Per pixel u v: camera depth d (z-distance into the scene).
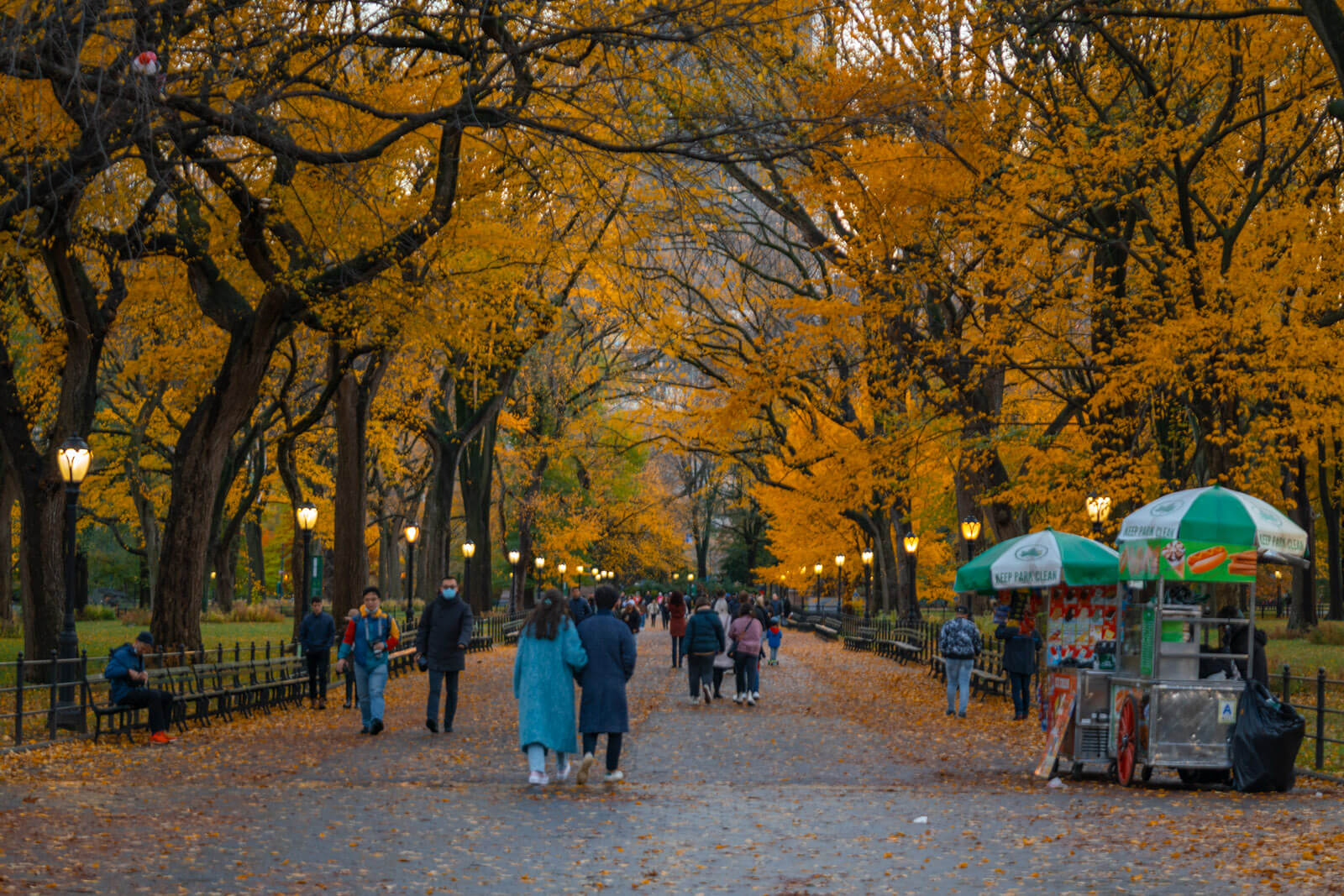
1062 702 13.87
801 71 19.72
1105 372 21.80
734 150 18.20
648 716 20.78
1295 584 46.78
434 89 21.25
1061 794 12.16
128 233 20.38
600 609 12.59
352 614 17.38
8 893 6.79
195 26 16.89
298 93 16.31
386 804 10.80
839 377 28.78
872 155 22.08
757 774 13.88
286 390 32.28
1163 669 12.88
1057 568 14.48
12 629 38.66
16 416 22.58
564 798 11.45
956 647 20.91
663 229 22.86
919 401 27.94
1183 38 21.75
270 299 21.97
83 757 14.18
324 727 18.33
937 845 9.08
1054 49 21.70
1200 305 20.84
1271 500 23.98
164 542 23.19
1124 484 21.69
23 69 13.85
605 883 7.70
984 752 16.11
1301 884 7.35
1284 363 19.53
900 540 47.41
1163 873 7.86
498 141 22.56
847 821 10.18
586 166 19.38
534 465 61.78
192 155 18.38
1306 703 21.00
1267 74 21.12
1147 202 24.00
